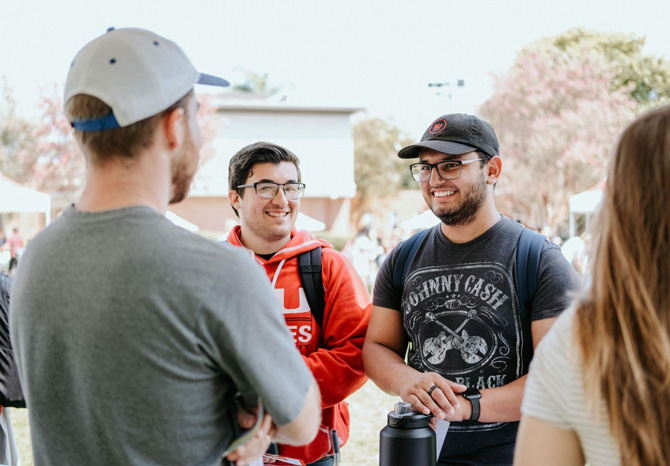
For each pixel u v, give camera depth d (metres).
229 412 1.39
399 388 2.26
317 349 2.72
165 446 1.31
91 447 1.34
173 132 1.39
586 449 1.17
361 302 2.73
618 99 26.67
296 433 1.36
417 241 2.56
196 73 1.45
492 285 2.32
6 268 15.28
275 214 2.76
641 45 28.41
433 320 2.40
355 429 6.37
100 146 1.35
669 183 1.10
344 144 30.52
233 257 1.32
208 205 29.50
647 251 1.10
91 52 1.38
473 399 2.17
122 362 1.28
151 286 1.27
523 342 2.30
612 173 1.17
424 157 2.43
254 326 1.30
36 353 1.36
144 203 1.36
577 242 10.38
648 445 1.06
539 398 1.21
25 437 5.96
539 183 27.97
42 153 25.97
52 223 1.44
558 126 26.70
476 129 2.37
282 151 2.79
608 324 1.12
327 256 2.77
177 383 1.29
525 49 29.75
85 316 1.30
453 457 2.31
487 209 2.40
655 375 1.07
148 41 1.39
